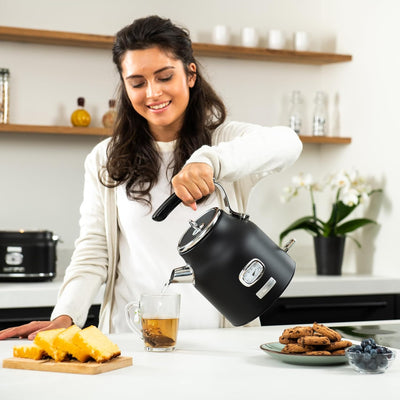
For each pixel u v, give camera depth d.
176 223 2.06
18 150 3.70
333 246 3.72
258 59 4.05
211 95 2.18
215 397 1.13
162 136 2.13
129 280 2.12
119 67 2.04
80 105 3.63
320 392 1.17
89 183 2.19
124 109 2.12
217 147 1.62
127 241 2.13
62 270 3.74
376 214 3.85
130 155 2.10
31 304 3.04
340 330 1.86
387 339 1.71
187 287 2.07
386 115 3.77
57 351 1.38
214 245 1.42
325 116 4.10
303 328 1.44
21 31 3.47
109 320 2.14
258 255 1.44
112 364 1.35
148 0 3.89
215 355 1.49
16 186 3.70
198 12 3.98
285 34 3.98
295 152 1.75
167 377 1.28
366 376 1.29
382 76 3.80
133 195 2.08
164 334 1.53
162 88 1.90
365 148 3.92
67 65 3.75
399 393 1.16
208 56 3.98
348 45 4.05
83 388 1.20
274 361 1.43
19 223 3.70
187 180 1.46
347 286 3.48
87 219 2.16
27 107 3.70
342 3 4.07
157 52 1.89
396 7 3.70
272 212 4.13
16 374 1.33
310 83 4.22
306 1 4.20
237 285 1.43
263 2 4.11
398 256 3.69
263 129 1.76
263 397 1.13
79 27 3.78
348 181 3.73
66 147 3.77
